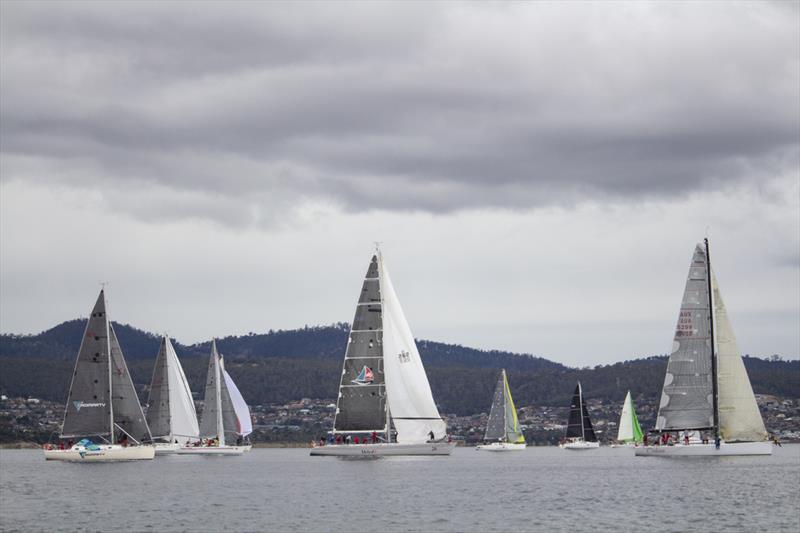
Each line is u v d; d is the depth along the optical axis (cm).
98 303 19462
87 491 14512
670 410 17762
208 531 10544
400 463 19012
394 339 19288
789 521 10831
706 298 17688
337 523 11031
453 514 11656
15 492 14362
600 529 10431
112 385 19650
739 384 17688
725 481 14875
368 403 19162
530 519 11194
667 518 11112
